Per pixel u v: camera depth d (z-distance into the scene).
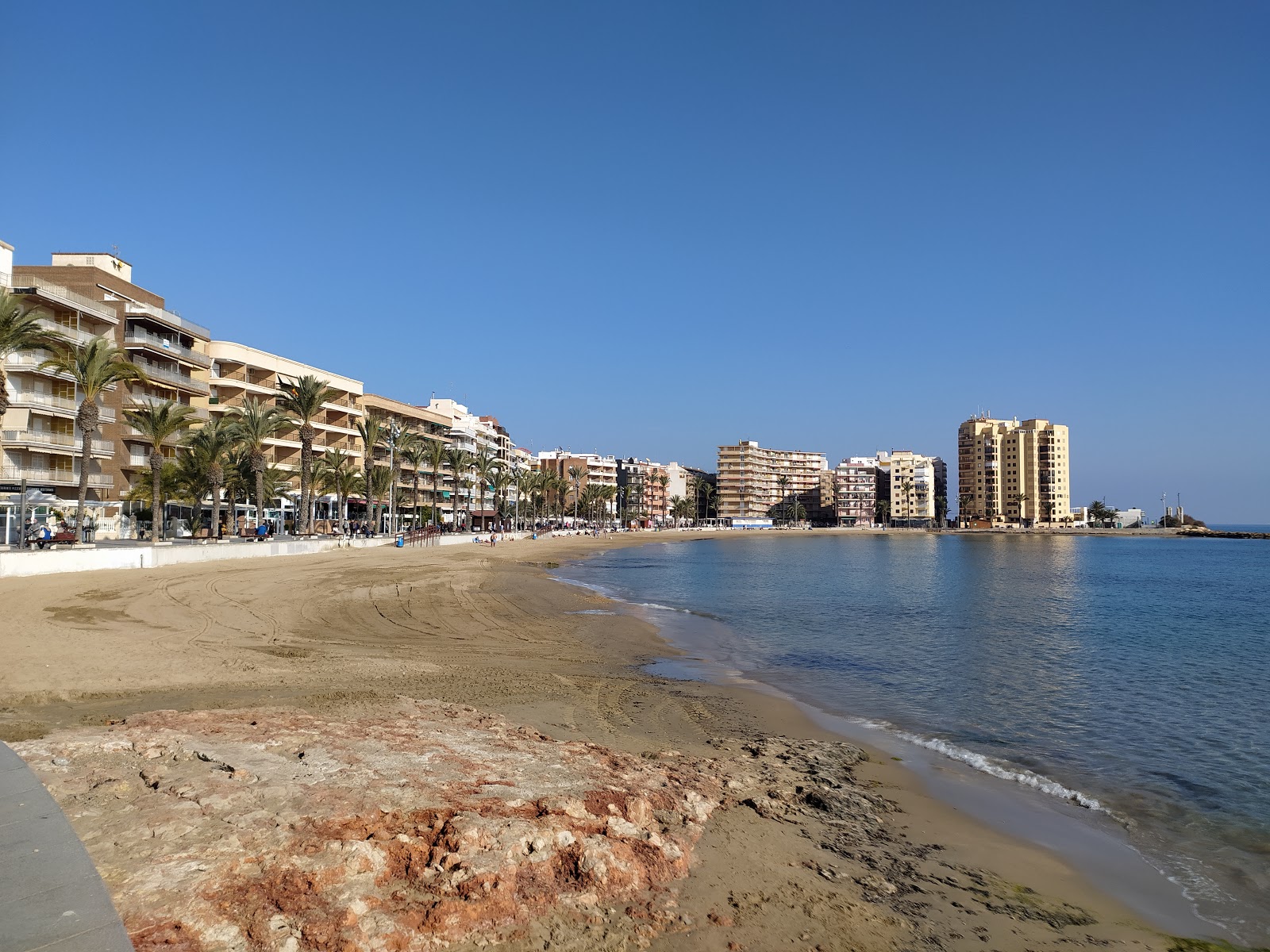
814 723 14.62
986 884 7.63
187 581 31.00
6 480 45.97
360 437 94.75
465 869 5.87
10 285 47.75
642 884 6.35
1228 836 9.55
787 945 5.75
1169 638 28.95
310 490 69.25
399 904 5.39
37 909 4.42
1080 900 7.47
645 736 12.43
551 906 5.74
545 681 16.33
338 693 13.04
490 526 140.50
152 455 47.34
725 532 198.88
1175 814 10.32
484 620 26.86
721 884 6.64
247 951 4.61
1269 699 17.88
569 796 7.71
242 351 77.06
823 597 43.66
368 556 53.44
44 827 5.66
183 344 68.12
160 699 12.20
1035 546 146.75
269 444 78.38
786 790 9.79
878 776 11.23
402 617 25.92
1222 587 56.53
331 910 5.16
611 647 22.81
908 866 7.84
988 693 18.08
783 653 23.47
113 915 4.43
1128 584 58.56
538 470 161.25
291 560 45.97
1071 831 9.52
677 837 7.41
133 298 63.97
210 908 4.95
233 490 62.31
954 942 6.26
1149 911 7.39
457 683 15.24
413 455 93.62
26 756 7.84
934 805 10.07
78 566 31.70
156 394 62.47
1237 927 7.16
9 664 14.24
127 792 6.93
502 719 11.81
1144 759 12.88
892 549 126.38
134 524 57.12
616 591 44.38
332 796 7.07
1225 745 13.80
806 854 7.69
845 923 6.23
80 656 15.41
